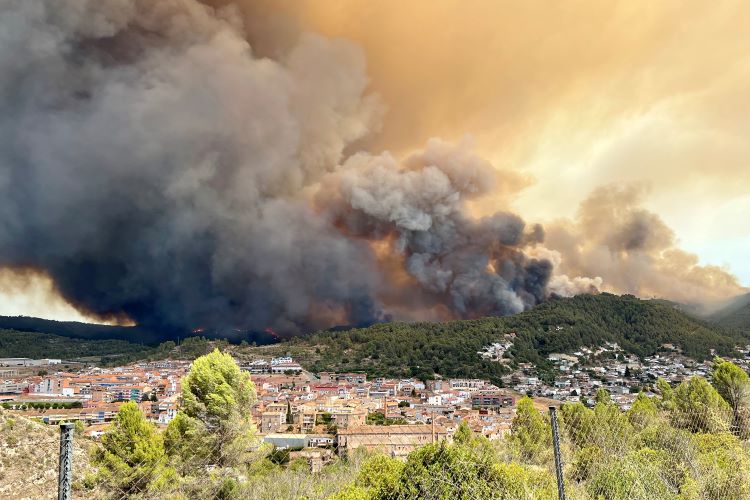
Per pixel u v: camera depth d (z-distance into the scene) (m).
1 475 23.30
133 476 19.62
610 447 14.20
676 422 17.44
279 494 16.25
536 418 26.62
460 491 10.59
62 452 5.72
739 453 12.68
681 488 11.94
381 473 14.11
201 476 19.78
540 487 11.80
